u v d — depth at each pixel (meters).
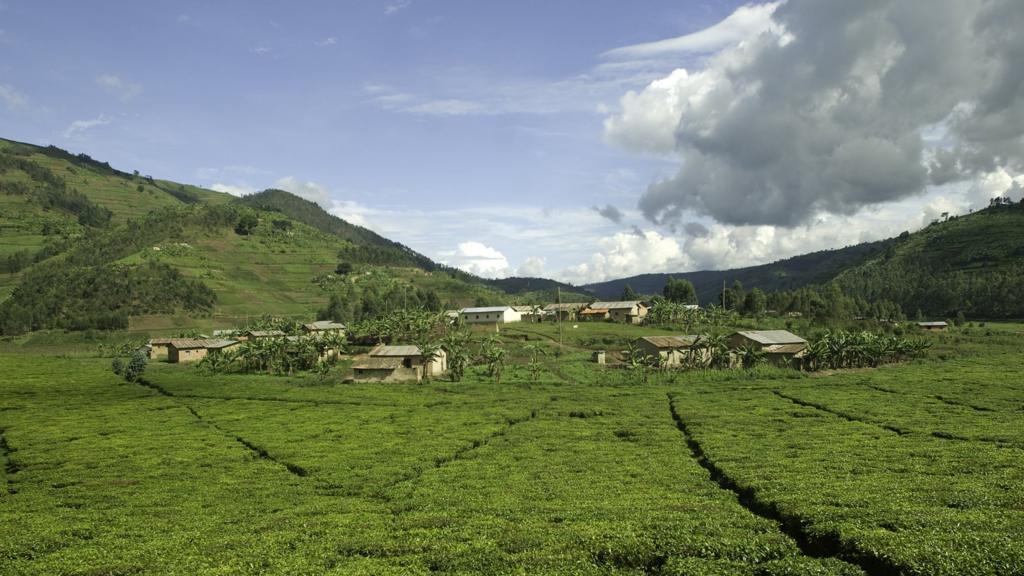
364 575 32.28
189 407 103.00
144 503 49.47
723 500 45.94
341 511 45.97
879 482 47.19
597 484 51.34
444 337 183.88
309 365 160.88
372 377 141.00
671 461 59.66
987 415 78.62
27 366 159.88
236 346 188.12
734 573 32.22
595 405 100.12
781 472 52.12
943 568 30.23
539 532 38.12
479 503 46.12
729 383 127.25
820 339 156.38
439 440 71.88
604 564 34.41
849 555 34.16
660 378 133.12
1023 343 188.75
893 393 104.00
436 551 35.88
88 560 35.94
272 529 41.53
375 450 67.12
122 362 157.25
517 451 65.94
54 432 80.06
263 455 68.69
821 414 85.56
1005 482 45.88
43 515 46.47
